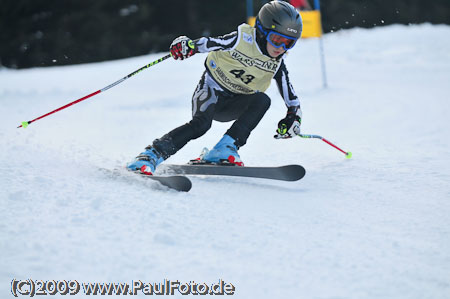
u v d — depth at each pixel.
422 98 24.30
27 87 36.91
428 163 12.43
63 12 80.88
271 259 6.74
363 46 53.56
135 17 81.88
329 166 12.30
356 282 6.28
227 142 10.91
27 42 78.44
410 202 9.48
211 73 11.08
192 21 83.31
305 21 29.94
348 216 8.67
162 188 9.36
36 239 6.56
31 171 10.00
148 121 20.33
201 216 8.08
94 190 8.88
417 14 85.56
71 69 52.81
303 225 8.11
